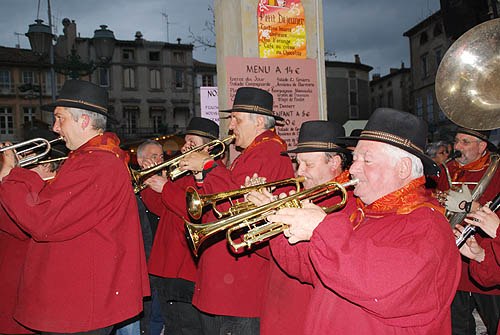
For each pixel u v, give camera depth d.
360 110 42.31
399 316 1.58
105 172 2.50
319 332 1.82
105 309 2.43
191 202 2.64
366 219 1.92
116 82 43.19
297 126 4.90
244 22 4.77
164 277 3.74
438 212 1.80
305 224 1.77
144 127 43.78
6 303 2.94
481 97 2.74
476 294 3.68
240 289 2.91
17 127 40.25
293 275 2.28
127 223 2.65
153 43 44.03
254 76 4.75
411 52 34.06
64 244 2.43
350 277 1.59
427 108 32.53
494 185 3.84
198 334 3.72
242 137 3.32
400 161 1.87
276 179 3.05
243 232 2.91
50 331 2.34
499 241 2.42
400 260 1.58
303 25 4.98
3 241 3.05
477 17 5.29
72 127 2.70
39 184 2.44
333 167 2.70
